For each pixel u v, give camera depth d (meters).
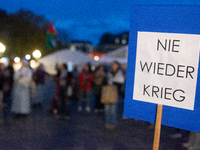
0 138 6.01
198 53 1.84
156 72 1.99
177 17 1.88
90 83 9.53
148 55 2.01
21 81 8.02
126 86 2.11
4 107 9.50
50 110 8.80
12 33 31.81
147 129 7.11
